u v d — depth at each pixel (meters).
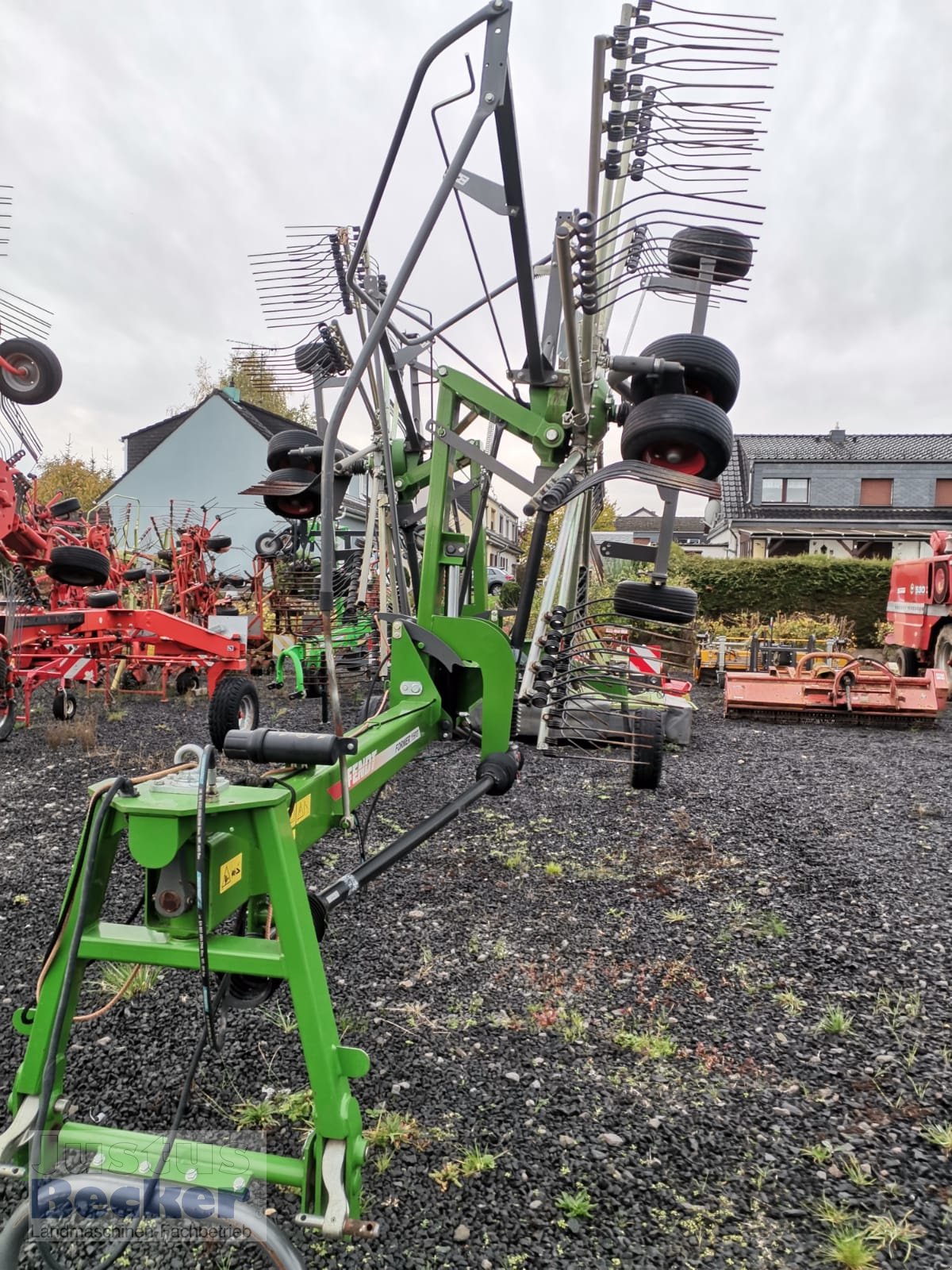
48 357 6.70
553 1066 2.57
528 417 3.83
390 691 3.81
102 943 1.68
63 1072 1.68
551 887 4.02
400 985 3.06
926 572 11.96
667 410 3.34
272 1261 1.69
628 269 3.82
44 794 5.54
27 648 8.17
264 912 2.11
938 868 4.38
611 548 4.38
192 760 1.96
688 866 4.34
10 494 6.86
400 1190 2.05
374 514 4.45
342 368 5.22
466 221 3.37
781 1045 2.71
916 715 9.11
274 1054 2.61
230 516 25.92
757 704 9.38
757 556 29.52
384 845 4.55
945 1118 2.35
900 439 36.41
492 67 2.61
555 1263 1.84
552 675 3.85
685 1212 1.99
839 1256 1.84
